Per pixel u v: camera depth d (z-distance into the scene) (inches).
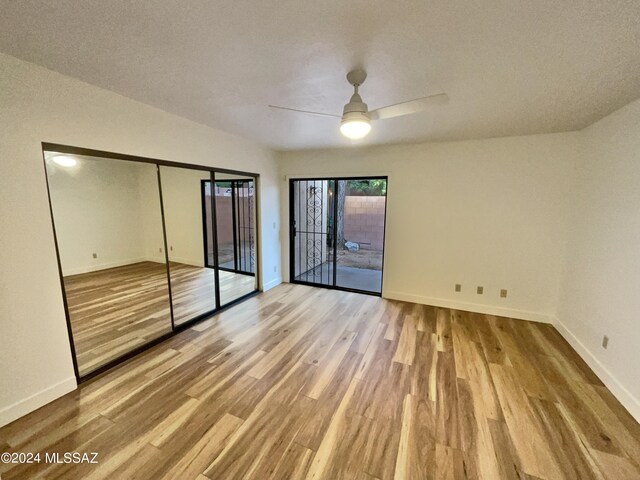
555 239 129.6
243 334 121.3
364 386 87.4
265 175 171.2
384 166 159.6
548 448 65.4
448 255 151.2
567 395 83.7
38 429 69.2
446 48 59.7
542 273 133.6
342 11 48.1
